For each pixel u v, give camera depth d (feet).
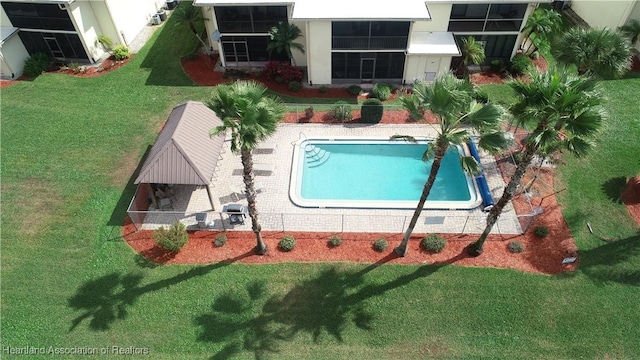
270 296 65.10
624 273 66.90
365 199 79.66
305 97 102.99
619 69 81.71
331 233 73.61
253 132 52.54
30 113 98.63
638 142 88.63
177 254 70.85
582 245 70.79
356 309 63.52
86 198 80.28
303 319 62.59
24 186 82.64
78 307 64.34
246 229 74.69
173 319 62.75
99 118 97.40
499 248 70.69
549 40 108.68
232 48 109.70
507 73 107.86
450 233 73.20
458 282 66.23
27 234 74.38
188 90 105.19
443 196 80.64
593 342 59.67
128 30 121.39
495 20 102.58
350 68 104.99
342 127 94.79
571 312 62.59
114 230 74.74
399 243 71.87
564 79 53.88
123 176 84.38
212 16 102.47
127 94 104.12
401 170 85.71
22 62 112.06
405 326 61.67
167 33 126.00
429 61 101.91
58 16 106.01
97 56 116.57
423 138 91.61
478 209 76.74
